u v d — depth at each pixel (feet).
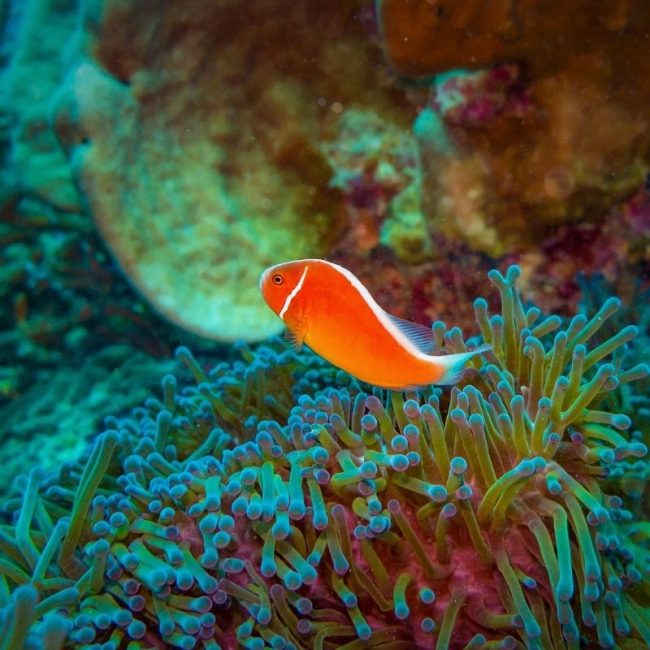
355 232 1.38
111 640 0.74
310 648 0.77
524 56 1.08
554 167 1.11
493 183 1.15
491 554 0.73
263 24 1.33
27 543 0.83
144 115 1.42
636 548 0.80
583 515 0.72
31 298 1.68
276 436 0.85
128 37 1.41
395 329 0.63
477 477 0.77
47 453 1.63
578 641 0.72
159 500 0.81
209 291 1.42
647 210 1.15
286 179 1.40
